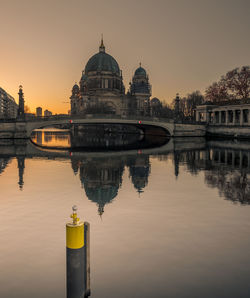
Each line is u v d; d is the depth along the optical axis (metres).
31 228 14.82
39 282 9.98
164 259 11.48
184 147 68.50
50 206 18.89
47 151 58.75
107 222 15.73
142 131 163.00
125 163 40.72
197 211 17.66
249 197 21.11
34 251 12.22
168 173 32.03
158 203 19.58
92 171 33.69
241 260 11.39
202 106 129.25
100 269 10.72
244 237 13.59
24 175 30.97
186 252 12.07
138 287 9.63
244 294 9.24
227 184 25.89
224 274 10.40
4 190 23.59
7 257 11.70
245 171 33.25
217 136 114.50
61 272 10.60
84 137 126.56
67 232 7.89
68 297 8.03
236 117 127.69
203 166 37.31
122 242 13.07
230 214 17.05
